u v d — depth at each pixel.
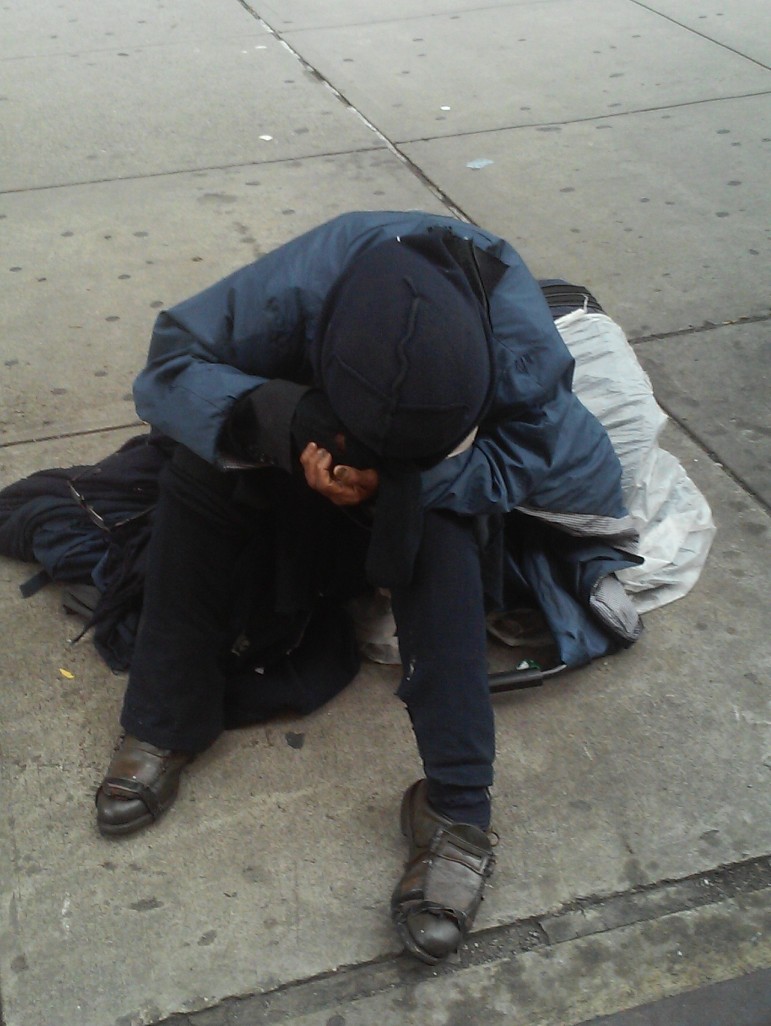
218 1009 1.80
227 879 1.99
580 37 5.95
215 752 2.21
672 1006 1.83
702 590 2.59
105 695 2.31
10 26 6.20
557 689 2.35
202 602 2.02
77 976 1.84
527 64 5.59
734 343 3.44
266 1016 1.80
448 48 5.82
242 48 5.85
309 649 2.31
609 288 3.71
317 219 4.13
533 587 2.38
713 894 1.98
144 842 2.04
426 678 1.89
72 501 2.53
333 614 2.35
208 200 4.26
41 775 2.16
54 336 3.44
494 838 2.04
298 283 1.83
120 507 2.43
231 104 5.14
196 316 1.87
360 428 1.58
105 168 4.52
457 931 1.85
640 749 2.23
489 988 1.85
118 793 2.04
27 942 1.88
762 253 3.91
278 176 4.46
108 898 1.95
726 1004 1.83
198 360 1.85
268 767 2.19
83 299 3.63
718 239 4.00
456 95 5.23
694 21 6.14
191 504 1.96
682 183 4.39
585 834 2.07
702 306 3.62
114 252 3.90
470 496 1.86
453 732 1.90
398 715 2.29
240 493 1.88
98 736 2.23
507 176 4.45
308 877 1.99
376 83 5.37
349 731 2.26
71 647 2.42
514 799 2.13
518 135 4.80
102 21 6.28
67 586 2.53
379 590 2.31
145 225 4.09
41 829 2.06
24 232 4.03
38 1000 1.80
